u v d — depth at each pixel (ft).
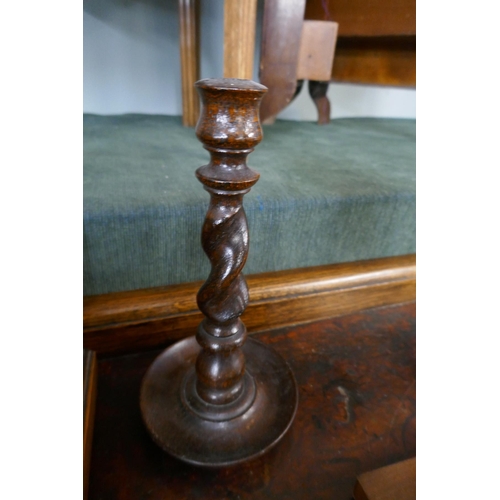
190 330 2.36
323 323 2.71
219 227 1.40
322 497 1.67
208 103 1.22
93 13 4.21
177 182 2.55
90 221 2.03
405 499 1.44
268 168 3.06
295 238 2.55
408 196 2.70
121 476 1.69
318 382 2.25
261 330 2.60
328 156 3.56
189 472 1.73
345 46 4.60
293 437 1.92
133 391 2.09
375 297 2.81
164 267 2.31
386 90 5.92
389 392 2.21
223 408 1.79
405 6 3.25
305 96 5.53
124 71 4.58
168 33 4.53
